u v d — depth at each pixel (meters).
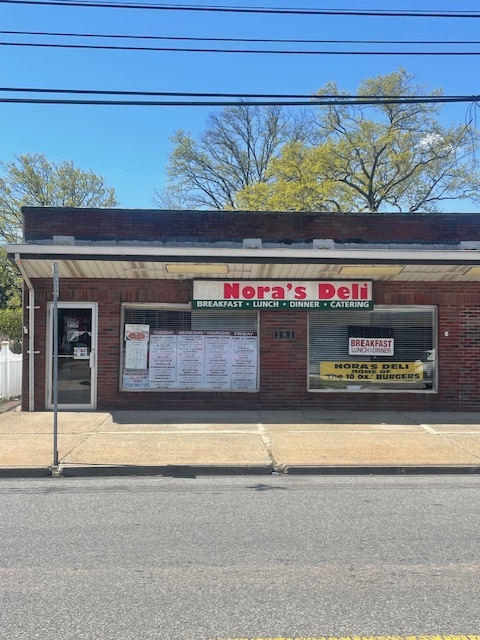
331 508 6.33
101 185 39.19
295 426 10.78
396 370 12.72
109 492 7.02
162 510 6.25
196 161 39.88
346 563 4.73
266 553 4.95
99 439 9.58
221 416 11.73
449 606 3.93
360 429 10.55
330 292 12.35
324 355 12.69
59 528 5.64
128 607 3.92
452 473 8.09
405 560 4.80
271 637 3.51
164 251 11.23
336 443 9.39
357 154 32.72
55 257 11.18
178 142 39.94
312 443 9.38
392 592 4.16
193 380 12.55
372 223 12.17
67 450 8.80
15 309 35.72
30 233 11.85
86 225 11.91
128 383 12.50
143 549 5.05
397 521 5.87
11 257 11.20
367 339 12.73
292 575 4.47
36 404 12.29
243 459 8.34
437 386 12.60
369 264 11.52
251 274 12.15
